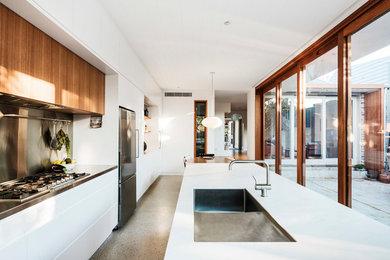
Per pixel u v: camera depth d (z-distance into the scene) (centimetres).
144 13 247
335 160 270
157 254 224
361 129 225
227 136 1617
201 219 128
